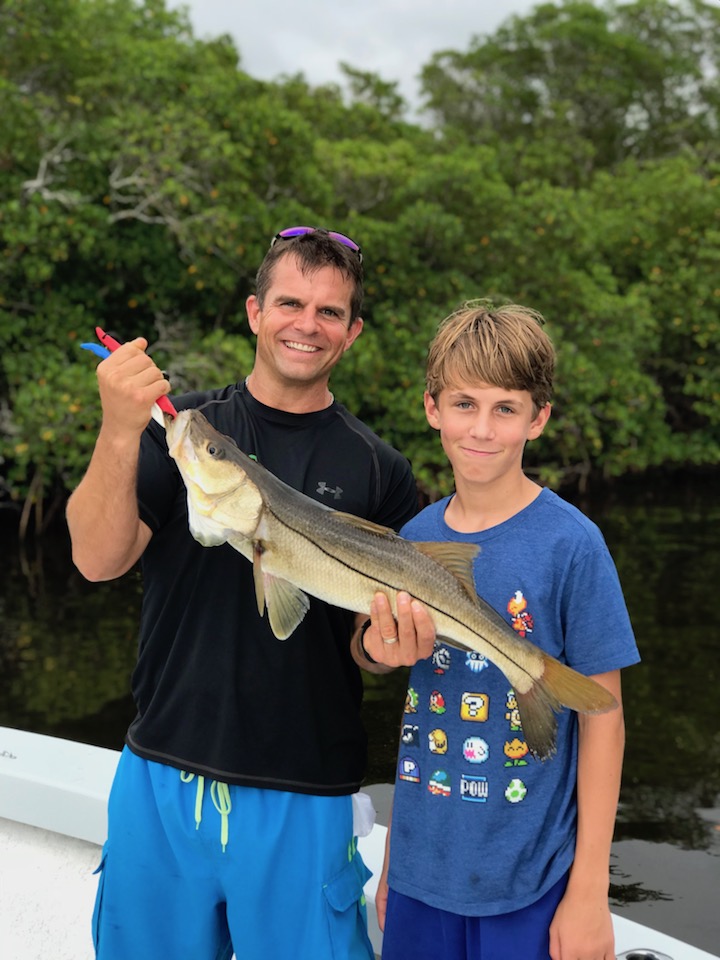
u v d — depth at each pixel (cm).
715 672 763
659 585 1056
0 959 255
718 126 3145
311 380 223
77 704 719
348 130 2392
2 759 314
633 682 742
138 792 212
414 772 200
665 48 3338
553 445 1819
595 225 1914
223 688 209
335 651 218
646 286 1867
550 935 185
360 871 222
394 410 1450
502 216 1614
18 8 1280
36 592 1062
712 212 1931
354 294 228
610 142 3225
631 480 2050
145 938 213
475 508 202
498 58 3266
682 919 420
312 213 1420
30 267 1197
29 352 1263
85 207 1214
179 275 1405
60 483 1427
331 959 206
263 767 207
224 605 212
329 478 224
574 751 194
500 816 189
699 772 577
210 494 187
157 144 1241
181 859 209
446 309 1482
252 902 206
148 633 221
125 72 1399
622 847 486
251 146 1374
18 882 286
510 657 183
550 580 192
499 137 3000
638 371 1820
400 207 1709
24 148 1225
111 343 194
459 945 191
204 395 234
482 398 194
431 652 191
